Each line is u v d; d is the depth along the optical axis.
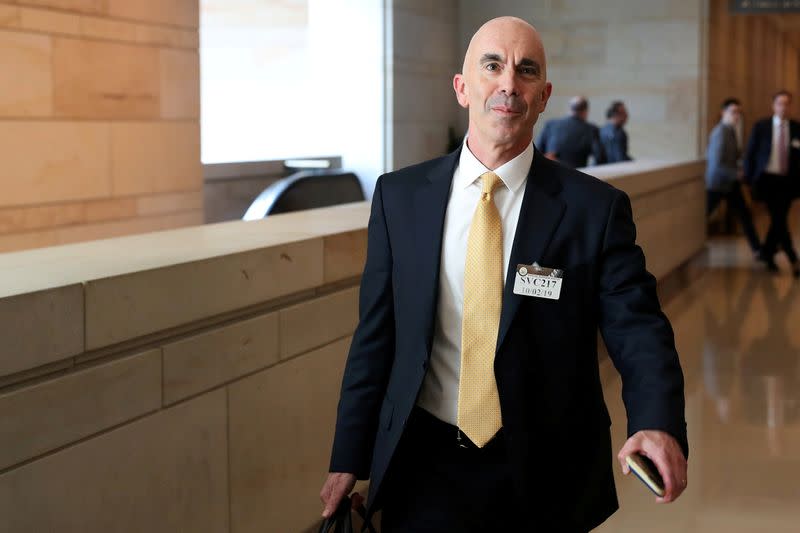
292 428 4.44
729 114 15.08
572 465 2.72
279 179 13.93
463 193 2.79
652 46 18.61
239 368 4.03
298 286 4.39
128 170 9.15
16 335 2.90
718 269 13.91
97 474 3.29
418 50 17.06
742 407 7.39
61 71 8.30
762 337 9.62
